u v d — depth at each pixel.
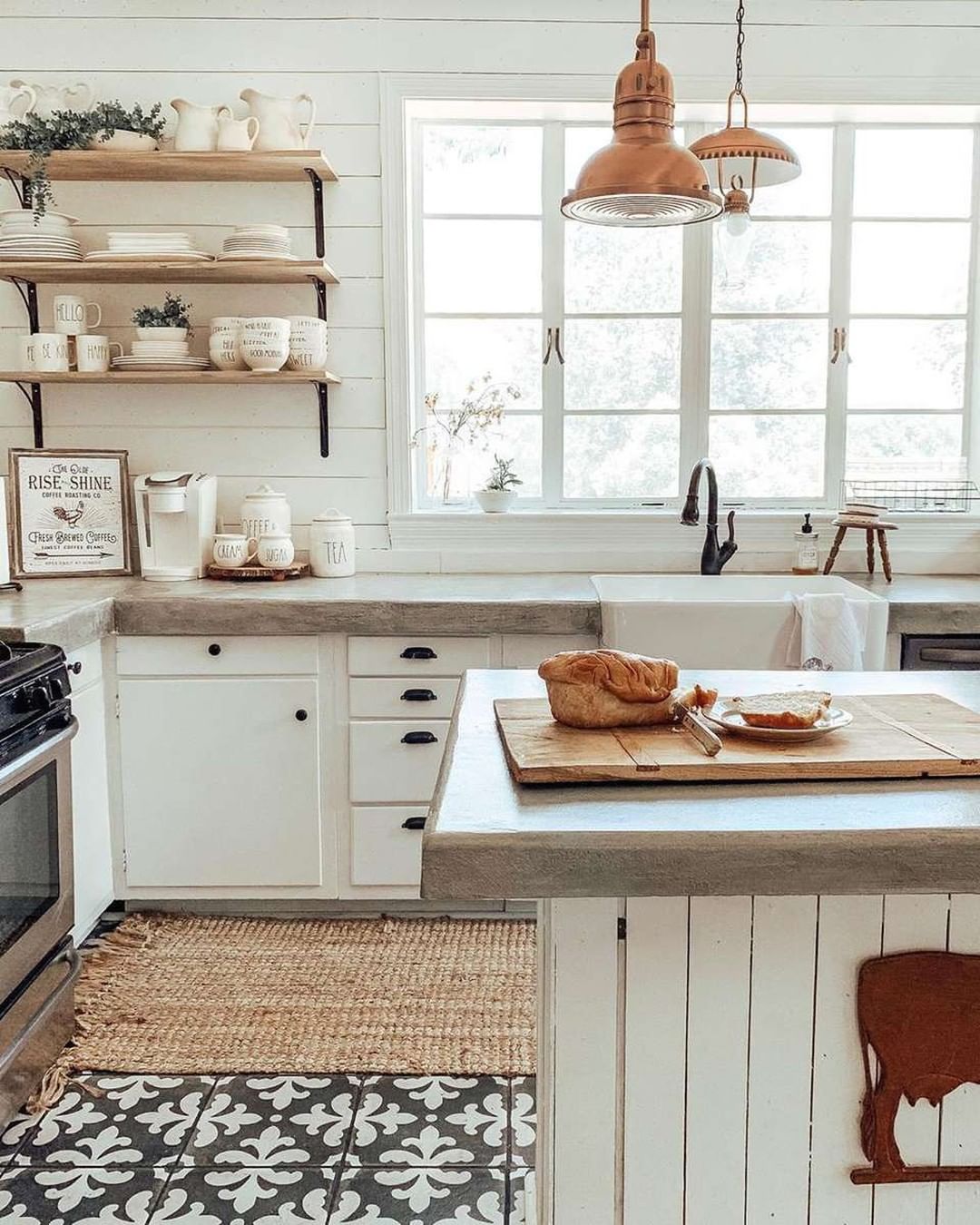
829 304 3.80
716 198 1.78
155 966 2.95
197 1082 2.41
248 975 2.90
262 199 3.58
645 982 1.47
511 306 3.79
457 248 3.77
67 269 3.35
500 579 3.52
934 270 3.81
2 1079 2.17
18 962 2.25
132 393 3.65
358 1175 2.08
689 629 2.92
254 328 3.36
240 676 3.12
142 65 3.51
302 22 3.50
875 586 3.36
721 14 3.49
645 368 3.82
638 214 1.91
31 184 3.51
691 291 3.78
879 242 3.80
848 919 1.46
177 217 3.59
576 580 3.50
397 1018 2.67
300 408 3.67
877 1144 1.49
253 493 3.55
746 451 3.86
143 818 3.17
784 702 1.58
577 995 1.47
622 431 3.85
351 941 3.11
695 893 1.21
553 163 3.73
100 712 3.09
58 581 3.47
